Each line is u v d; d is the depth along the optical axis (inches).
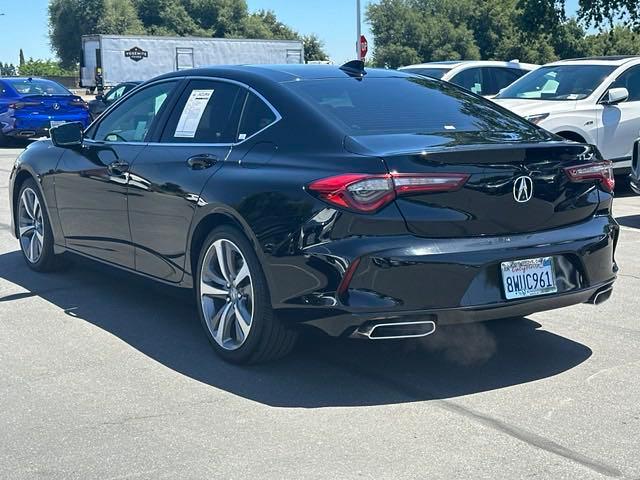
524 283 182.1
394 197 173.0
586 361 205.3
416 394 184.5
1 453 157.5
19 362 205.9
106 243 247.4
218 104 219.0
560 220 190.5
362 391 186.4
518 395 183.9
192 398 182.7
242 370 198.8
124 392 186.4
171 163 219.3
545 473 148.2
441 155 174.6
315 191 178.1
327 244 175.3
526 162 183.6
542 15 812.6
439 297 174.4
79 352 212.8
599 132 451.5
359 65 230.2
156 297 262.7
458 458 153.9
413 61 2204.7
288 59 1689.2
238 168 200.4
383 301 172.6
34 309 250.1
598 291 196.9
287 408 177.2
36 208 287.3
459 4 2260.1
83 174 252.2
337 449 157.8
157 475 148.3
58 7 3065.9
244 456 155.2
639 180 365.4
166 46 1535.4
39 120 813.2
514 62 621.6
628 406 177.8
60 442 161.8
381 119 198.7
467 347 215.5
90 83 1519.4
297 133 194.4
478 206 178.4
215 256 203.9
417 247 173.2
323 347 214.2
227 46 1604.3
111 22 3024.1
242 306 196.9
